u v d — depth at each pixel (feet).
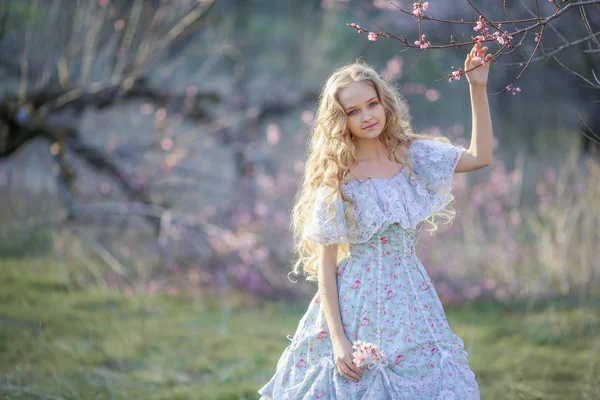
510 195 23.86
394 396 8.18
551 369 14.11
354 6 32.17
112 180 24.85
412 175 8.93
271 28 41.45
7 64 24.50
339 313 8.63
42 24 24.54
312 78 34.94
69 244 22.25
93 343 15.48
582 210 21.36
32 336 15.28
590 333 16.28
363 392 8.32
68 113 23.11
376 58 32.81
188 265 22.58
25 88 22.39
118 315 18.10
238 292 21.49
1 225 24.14
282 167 26.23
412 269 8.78
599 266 20.03
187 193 25.05
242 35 36.27
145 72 24.64
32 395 12.15
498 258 21.66
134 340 15.97
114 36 23.93
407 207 8.76
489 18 25.41
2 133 22.15
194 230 22.24
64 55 23.22
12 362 13.74
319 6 40.65
